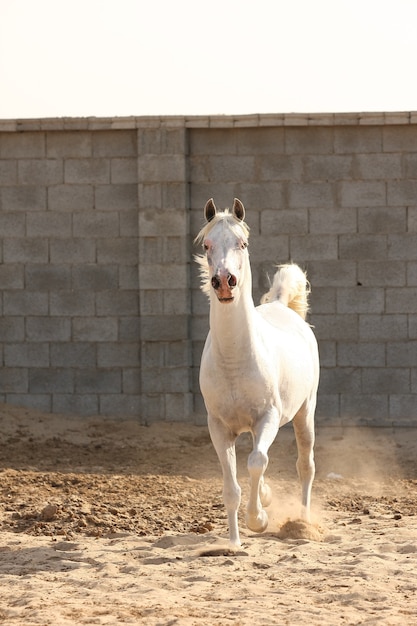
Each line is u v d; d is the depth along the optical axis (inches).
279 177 555.5
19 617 236.7
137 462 481.1
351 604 242.7
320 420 548.1
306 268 555.2
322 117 548.4
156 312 555.8
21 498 393.7
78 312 563.5
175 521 359.6
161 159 554.9
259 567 286.0
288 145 554.9
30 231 565.3
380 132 551.2
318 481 441.1
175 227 555.5
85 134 562.9
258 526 304.0
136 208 561.6
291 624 224.4
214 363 297.1
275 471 466.6
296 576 272.4
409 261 550.0
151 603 245.6
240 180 557.6
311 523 345.1
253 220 556.7
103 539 332.5
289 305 381.1
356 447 516.1
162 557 298.4
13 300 565.9
